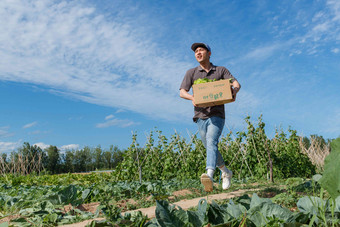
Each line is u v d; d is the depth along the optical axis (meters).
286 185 5.32
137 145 8.84
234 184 6.90
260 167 8.28
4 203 4.20
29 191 5.96
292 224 1.55
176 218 1.80
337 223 1.65
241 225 1.62
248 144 8.67
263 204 1.79
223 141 9.26
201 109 4.11
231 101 3.77
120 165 8.88
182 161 9.18
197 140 9.17
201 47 4.21
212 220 1.86
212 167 3.80
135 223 2.14
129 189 5.13
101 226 2.13
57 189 5.55
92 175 9.89
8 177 9.93
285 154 9.24
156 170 8.92
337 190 1.05
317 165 10.17
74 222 3.10
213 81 3.89
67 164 37.41
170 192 5.41
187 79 4.40
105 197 2.76
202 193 5.29
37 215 3.19
